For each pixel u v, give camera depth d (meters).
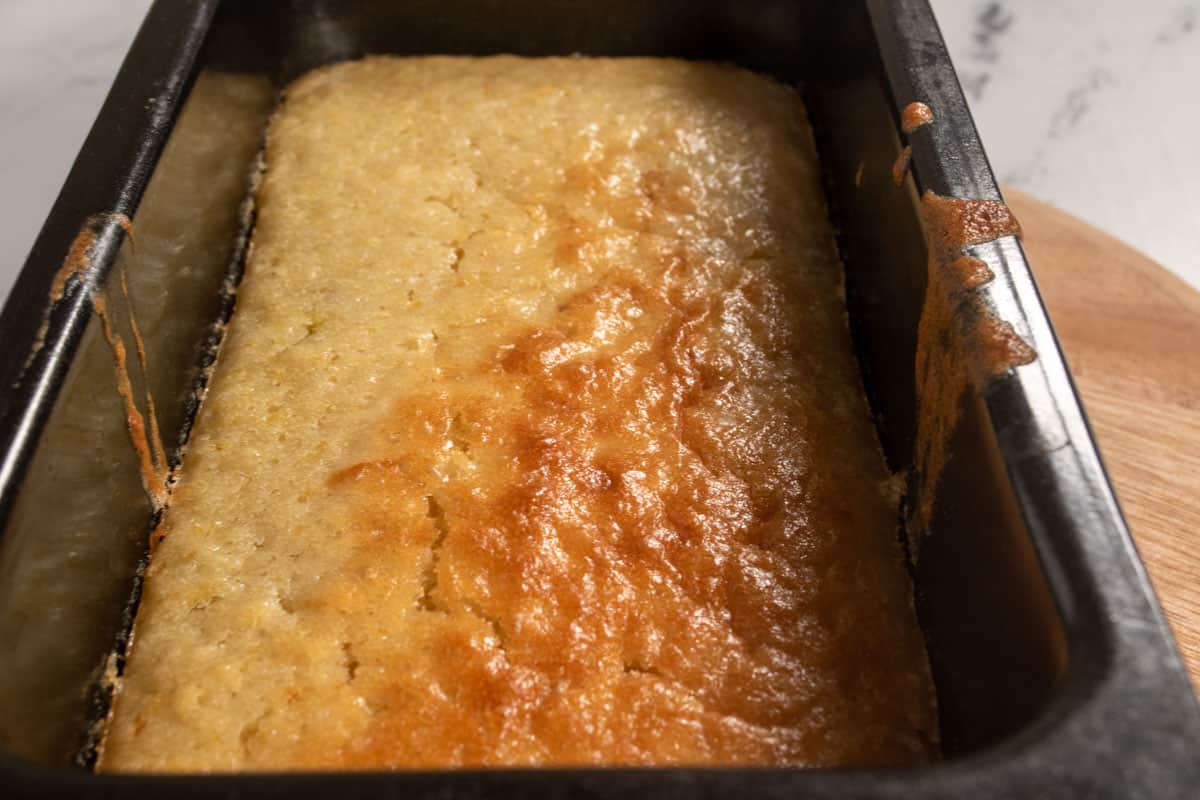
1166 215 0.31
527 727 0.17
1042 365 0.17
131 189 0.20
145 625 0.19
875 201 0.22
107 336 0.19
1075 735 0.14
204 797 0.14
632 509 0.19
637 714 0.18
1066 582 0.15
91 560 0.18
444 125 0.25
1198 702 0.14
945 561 0.19
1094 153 0.32
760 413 0.21
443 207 0.24
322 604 0.18
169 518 0.20
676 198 0.24
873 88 0.22
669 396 0.21
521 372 0.21
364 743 0.17
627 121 0.25
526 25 0.27
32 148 0.30
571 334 0.21
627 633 0.18
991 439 0.17
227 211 0.24
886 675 0.19
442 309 0.22
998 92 0.33
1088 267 0.26
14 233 0.29
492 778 0.14
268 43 0.26
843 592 0.19
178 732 0.18
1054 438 0.16
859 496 0.20
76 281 0.19
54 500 0.17
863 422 0.21
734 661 0.18
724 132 0.25
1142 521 0.22
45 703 0.17
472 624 0.18
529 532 0.19
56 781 0.14
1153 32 0.34
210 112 0.23
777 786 0.14
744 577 0.19
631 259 0.23
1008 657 0.17
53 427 0.17
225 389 0.21
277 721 0.17
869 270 0.22
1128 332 0.25
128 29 0.33
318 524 0.19
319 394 0.21
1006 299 0.18
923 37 0.22
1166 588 0.21
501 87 0.26
